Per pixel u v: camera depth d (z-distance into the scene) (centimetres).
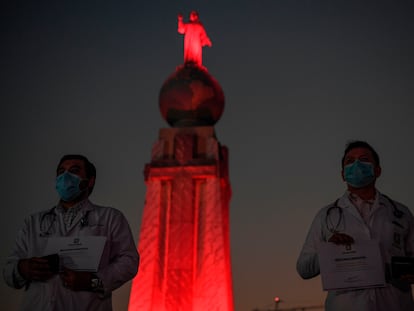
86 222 603
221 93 1350
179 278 1138
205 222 1198
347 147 642
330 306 591
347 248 570
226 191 1300
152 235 1193
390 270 577
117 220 616
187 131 1286
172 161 1246
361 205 622
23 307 561
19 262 552
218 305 1112
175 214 1200
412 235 604
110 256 603
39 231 599
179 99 1317
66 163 621
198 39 1405
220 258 1154
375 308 563
